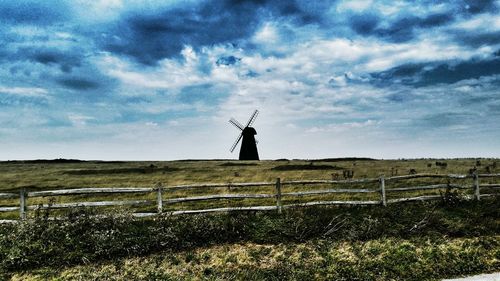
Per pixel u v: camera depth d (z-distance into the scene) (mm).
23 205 11672
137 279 8961
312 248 10672
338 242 11055
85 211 11953
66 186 27188
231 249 10617
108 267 9508
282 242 11070
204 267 9617
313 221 12047
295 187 21906
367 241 11141
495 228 12133
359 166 45125
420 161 56188
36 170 54406
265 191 20297
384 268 9695
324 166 44438
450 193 14367
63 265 9578
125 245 10453
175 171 45031
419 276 9445
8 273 9164
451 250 10586
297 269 9547
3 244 10203
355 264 9828
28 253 9820
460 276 9445
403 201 14359
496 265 9992
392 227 11992
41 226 11039
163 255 10211
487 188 16953
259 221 12203
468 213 13242
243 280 9078
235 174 33969
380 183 14000
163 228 11367
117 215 11789
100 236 10594
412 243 11023
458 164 41656
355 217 12633
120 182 30062
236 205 15812
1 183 31984
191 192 21172
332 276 9289
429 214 12602
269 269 9531
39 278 8992
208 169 45906
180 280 8961
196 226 11391
